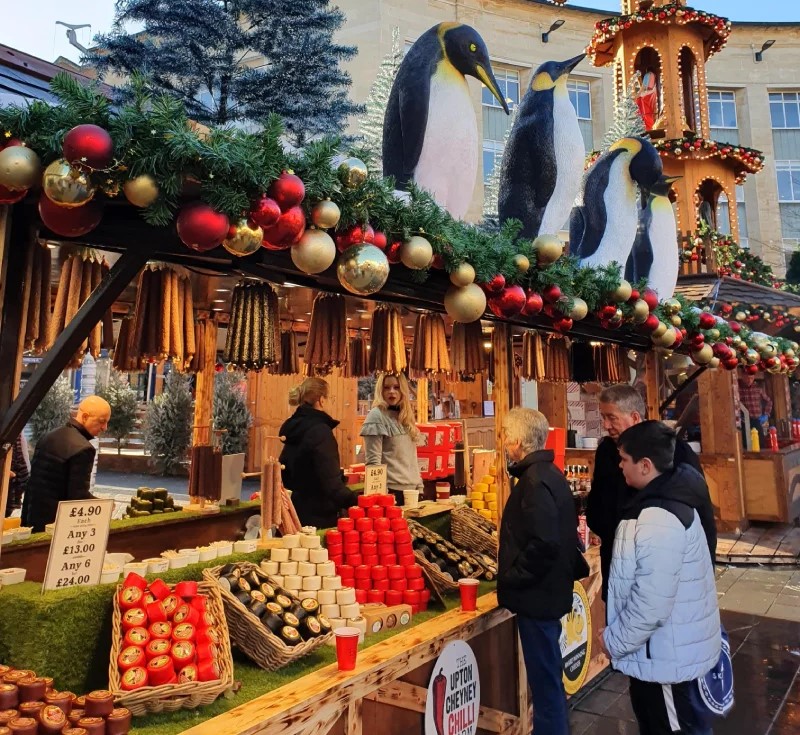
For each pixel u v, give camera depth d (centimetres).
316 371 278
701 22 1010
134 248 159
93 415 313
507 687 310
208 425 354
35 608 176
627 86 1023
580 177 357
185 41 1008
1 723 143
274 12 1066
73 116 137
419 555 297
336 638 208
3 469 147
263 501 273
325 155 175
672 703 211
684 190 989
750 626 515
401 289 236
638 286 371
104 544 194
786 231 1939
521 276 266
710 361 453
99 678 189
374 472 336
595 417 908
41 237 160
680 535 209
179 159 143
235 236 155
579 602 372
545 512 250
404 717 231
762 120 1925
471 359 309
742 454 877
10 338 149
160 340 194
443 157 294
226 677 179
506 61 1681
